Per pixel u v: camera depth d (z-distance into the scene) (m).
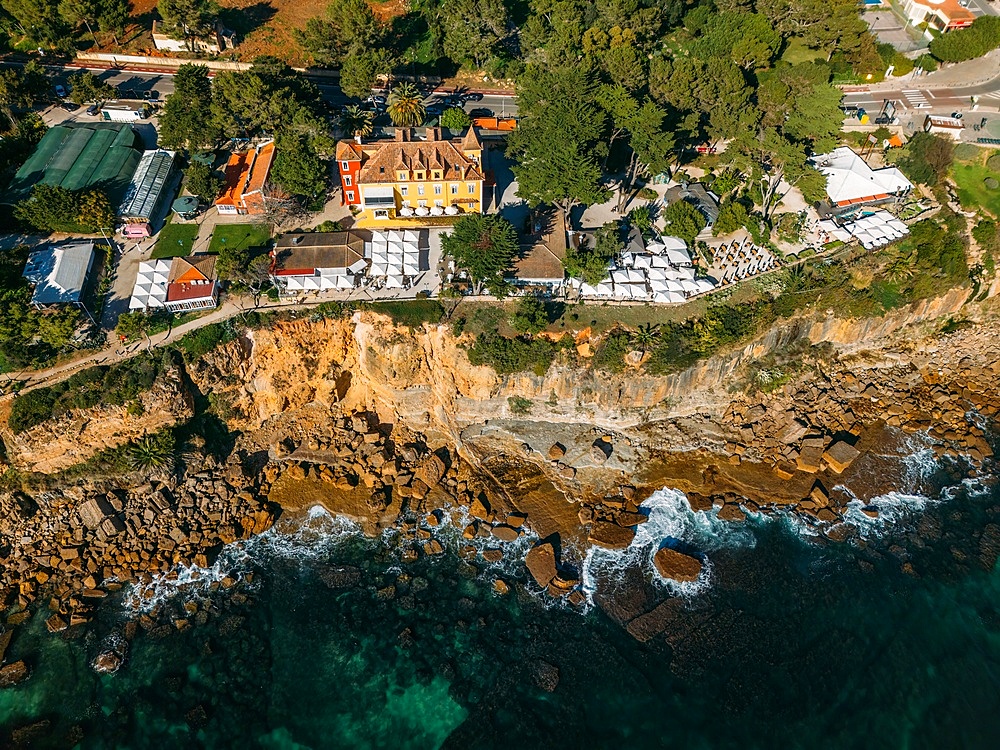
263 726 69.44
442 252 95.62
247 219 102.00
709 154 115.38
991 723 69.19
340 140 107.31
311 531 84.50
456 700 71.25
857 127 118.44
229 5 139.38
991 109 122.25
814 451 89.19
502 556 82.38
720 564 81.62
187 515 84.44
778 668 73.00
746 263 97.44
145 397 82.00
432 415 93.25
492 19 122.25
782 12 127.06
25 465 81.25
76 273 89.25
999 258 100.56
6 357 81.38
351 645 75.19
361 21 120.75
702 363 89.69
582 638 75.56
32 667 72.88
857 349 100.06
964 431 93.50
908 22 141.88
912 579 80.31
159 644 74.88
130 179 104.06
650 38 129.38
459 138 105.12
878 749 67.38
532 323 86.56
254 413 90.62
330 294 90.44
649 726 69.06
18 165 105.44
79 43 129.62
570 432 92.50
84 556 80.56
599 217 103.69
